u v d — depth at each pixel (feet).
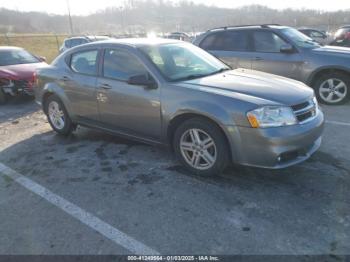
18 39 109.60
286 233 9.06
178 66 14.02
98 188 12.05
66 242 9.23
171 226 9.65
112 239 9.25
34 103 27.43
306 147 11.55
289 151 10.94
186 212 10.27
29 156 15.46
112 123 15.17
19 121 22.06
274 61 23.00
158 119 13.10
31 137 18.33
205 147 12.07
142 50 13.92
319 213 9.86
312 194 10.87
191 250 8.67
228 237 9.04
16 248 9.09
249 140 10.91
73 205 11.04
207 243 8.87
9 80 26.78
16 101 28.66
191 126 12.14
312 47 22.58
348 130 16.83
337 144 14.94
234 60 24.62
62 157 15.08
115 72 14.55
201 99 11.69
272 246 8.61
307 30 66.74
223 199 10.86
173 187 11.78
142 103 13.41
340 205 10.20
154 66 13.26
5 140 18.04
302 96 11.82
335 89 21.86
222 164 11.80
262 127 10.69
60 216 10.46
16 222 10.28
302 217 9.70
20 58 30.99
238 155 11.28
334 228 9.16
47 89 17.72
